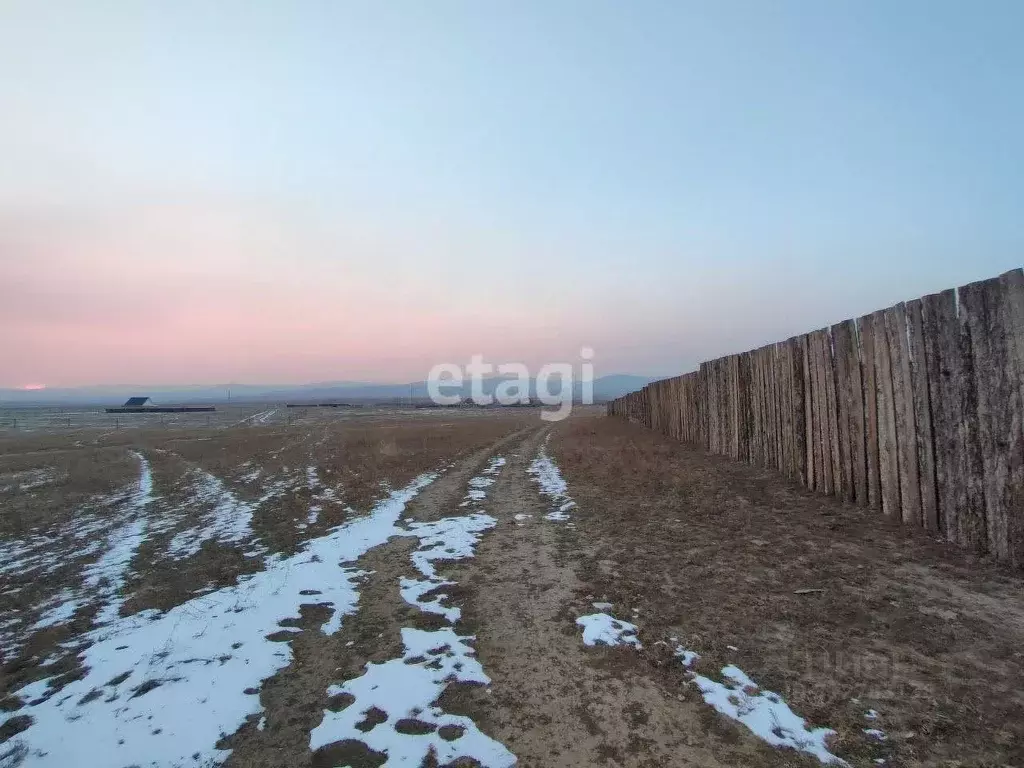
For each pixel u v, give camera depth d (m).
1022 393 4.57
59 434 36.19
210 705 3.38
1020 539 4.63
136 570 6.64
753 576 5.11
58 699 3.56
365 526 8.13
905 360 6.05
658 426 23.88
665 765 2.67
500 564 6.02
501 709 3.22
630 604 4.66
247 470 15.50
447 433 27.09
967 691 3.12
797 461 9.08
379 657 3.96
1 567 7.07
